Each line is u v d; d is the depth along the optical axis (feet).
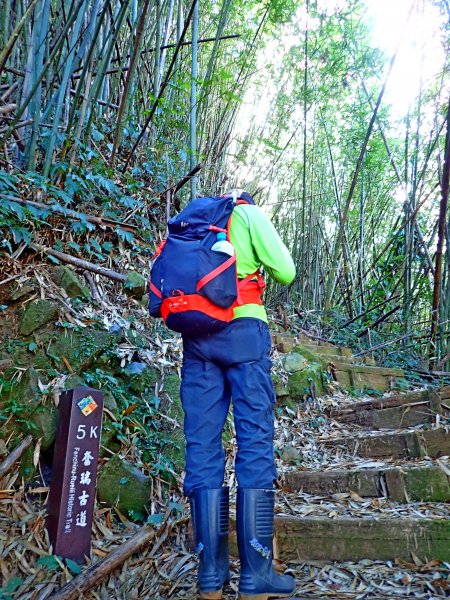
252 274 6.65
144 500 8.26
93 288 11.57
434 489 8.21
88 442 7.20
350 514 7.89
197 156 16.88
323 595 6.17
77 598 6.26
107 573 6.67
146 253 14.26
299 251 25.22
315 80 23.67
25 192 12.12
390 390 15.43
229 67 21.49
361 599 6.00
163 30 19.94
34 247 10.98
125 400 9.53
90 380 9.29
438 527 6.91
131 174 16.51
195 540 6.10
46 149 13.38
